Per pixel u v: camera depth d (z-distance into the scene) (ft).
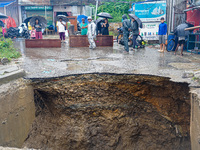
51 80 18.12
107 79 19.25
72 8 85.92
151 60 25.93
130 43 42.86
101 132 20.33
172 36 35.60
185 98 16.79
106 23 46.03
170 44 35.81
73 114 19.67
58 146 19.44
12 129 14.83
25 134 16.72
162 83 18.07
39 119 18.72
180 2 40.47
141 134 20.30
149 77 18.51
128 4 88.28
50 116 19.42
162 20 32.96
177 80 16.81
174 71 19.63
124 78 19.03
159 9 43.55
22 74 17.89
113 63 23.95
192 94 14.47
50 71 19.93
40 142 18.24
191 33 30.53
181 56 29.27
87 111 19.81
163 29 33.09
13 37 71.92
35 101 18.47
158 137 19.45
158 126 19.27
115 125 20.26
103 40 42.50
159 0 43.29
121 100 19.72
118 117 20.11
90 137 20.20
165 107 18.40
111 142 20.42
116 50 36.88
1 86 15.29
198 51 31.07
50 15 86.02
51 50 36.42
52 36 73.15
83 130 19.98
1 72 16.75
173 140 18.53
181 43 29.96
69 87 18.74
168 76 17.92
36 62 24.64
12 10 83.10
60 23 48.83
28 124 17.13
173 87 17.49
